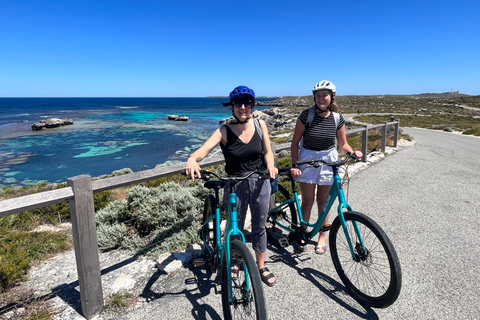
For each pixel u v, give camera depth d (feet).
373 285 8.75
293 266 10.21
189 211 13.43
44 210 16.24
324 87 9.26
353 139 43.24
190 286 9.21
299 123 10.10
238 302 6.70
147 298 8.67
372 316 7.70
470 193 18.56
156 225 13.10
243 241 6.97
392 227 13.41
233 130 7.79
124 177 8.34
